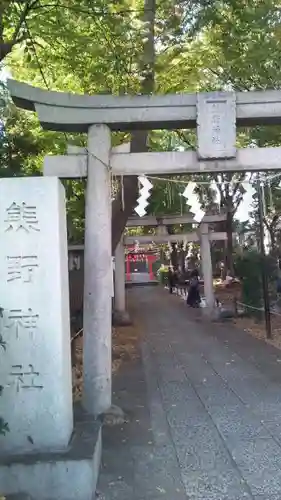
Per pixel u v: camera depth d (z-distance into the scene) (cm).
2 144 931
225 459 518
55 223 464
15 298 459
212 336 1315
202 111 644
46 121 643
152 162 655
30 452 448
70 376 490
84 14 821
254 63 885
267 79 952
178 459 523
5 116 946
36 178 466
